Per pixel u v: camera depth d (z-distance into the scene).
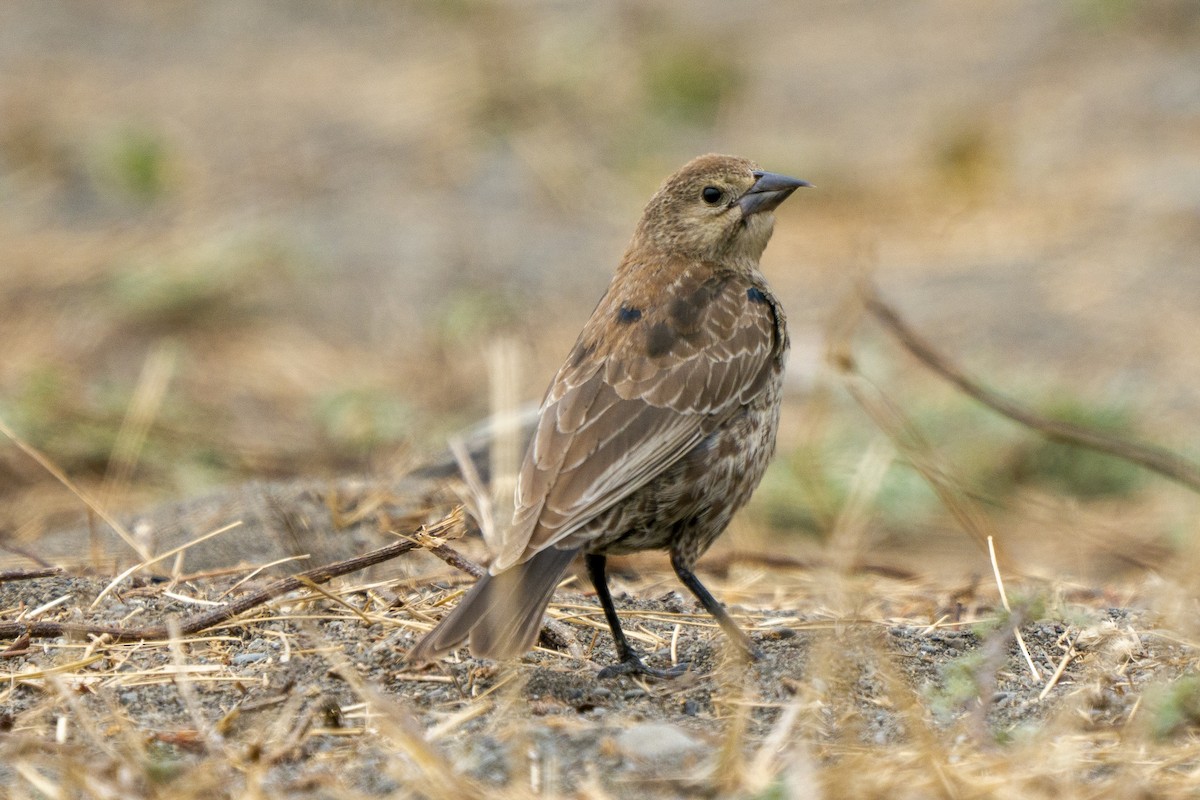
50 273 17.53
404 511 10.20
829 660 7.15
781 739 6.47
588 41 24.62
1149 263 17.39
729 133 22.80
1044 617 8.21
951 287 17.25
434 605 8.11
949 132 20.67
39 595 8.34
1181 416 14.19
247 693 7.08
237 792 6.09
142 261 17.42
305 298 16.98
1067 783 6.12
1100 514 12.95
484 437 11.34
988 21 27.03
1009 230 18.78
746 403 8.14
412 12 28.38
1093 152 20.88
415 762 6.26
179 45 27.12
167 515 10.21
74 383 14.70
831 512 12.38
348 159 21.06
